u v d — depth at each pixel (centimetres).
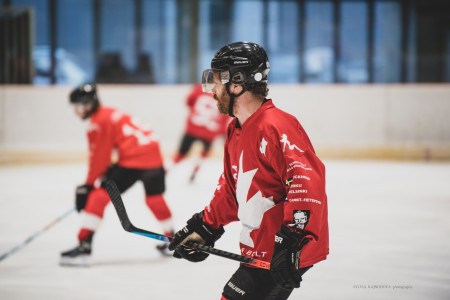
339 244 1255
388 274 1034
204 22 2975
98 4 2905
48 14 2900
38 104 2597
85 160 2622
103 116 1113
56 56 2875
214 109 2073
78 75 2856
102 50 2917
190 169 2452
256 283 548
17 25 2662
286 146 520
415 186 2014
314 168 520
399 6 2906
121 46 2909
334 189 1967
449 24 2809
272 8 3011
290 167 514
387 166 2498
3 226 1480
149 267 1102
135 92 2664
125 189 1144
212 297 932
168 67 2875
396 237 1316
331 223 1468
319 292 938
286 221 506
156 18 2916
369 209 1642
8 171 2436
